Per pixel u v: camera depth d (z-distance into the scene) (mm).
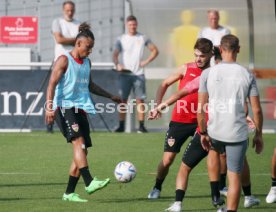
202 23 58781
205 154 30844
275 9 57688
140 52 56562
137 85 56719
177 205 30578
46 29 63844
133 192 35344
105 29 63531
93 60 63625
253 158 46281
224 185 33750
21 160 44969
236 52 27922
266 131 59031
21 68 58938
